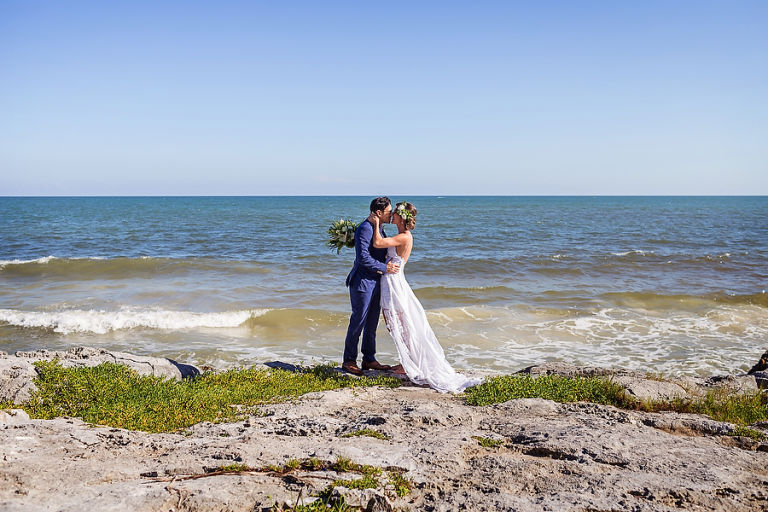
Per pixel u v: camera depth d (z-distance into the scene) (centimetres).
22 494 314
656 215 8775
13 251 3303
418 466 395
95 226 5372
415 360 746
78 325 1458
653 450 445
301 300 1850
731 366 1188
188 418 558
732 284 2258
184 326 1491
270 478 361
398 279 763
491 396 652
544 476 390
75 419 505
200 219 6781
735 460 428
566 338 1406
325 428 506
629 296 1952
